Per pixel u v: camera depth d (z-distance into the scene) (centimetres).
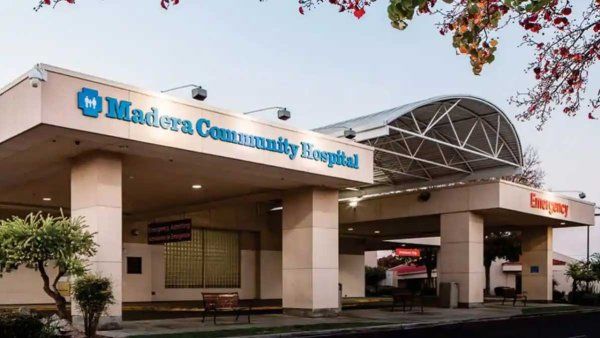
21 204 2756
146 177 2142
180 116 1673
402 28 451
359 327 1833
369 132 2244
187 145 1678
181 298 3284
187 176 2109
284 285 2267
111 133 1516
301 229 2250
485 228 3741
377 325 1903
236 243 3544
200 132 1714
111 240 1634
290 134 1972
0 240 1394
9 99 1526
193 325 1773
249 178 2125
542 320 2325
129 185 2323
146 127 1591
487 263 4981
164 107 1638
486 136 2603
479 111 2517
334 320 2038
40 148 1627
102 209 1631
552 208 3134
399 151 2789
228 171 1997
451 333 1770
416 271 6253
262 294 3556
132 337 1446
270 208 3647
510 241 4753
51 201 2702
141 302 3131
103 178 1650
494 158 2653
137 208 2964
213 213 3381
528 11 435
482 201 2797
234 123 1809
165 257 3266
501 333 1781
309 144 2031
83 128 1466
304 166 2000
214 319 1847
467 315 2377
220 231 3484
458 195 2886
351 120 2562
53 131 1459
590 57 516
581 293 3562
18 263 1394
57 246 1408
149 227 2858
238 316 2038
